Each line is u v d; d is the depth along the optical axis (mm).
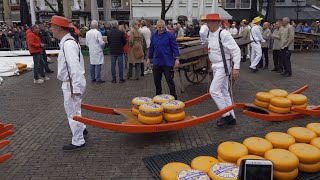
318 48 21875
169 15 30062
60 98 8281
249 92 8695
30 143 5250
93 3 21766
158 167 4312
